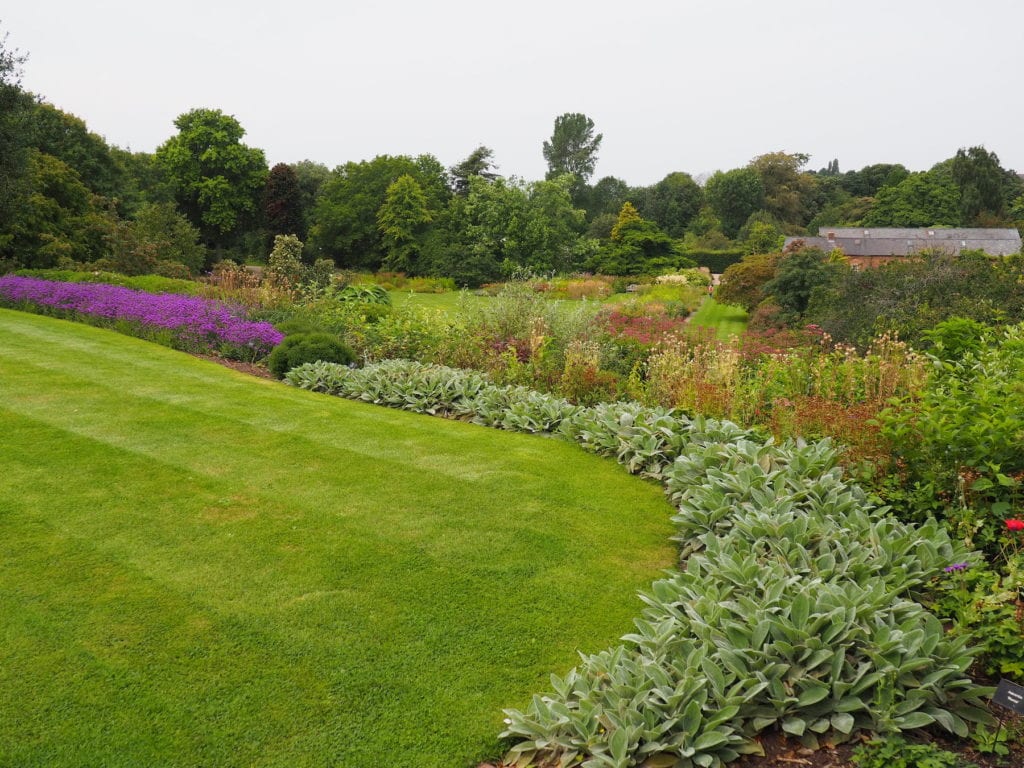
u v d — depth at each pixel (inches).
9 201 756.0
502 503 211.6
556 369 368.5
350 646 139.9
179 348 451.5
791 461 205.5
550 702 116.0
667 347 361.7
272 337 431.2
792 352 346.9
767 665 117.3
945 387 244.2
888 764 101.6
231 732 116.4
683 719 109.7
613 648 141.1
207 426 276.5
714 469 208.8
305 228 1831.9
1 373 345.4
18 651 135.0
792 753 107.9
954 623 135.9
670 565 178.9
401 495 215.0
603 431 268.5
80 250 975.6
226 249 1791.3
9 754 110.2
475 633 145.7
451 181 2065.7
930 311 430.3
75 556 171.5
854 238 1685.5
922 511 178.5
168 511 198.4
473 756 113.7
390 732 117.8
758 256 938.7
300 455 247.8
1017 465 166.1
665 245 1718.8
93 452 241.0
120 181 1337.4
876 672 113.7
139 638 140.3
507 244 1581.0
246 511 200.1
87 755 110.7
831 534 159.3
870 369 294.5
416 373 353.1
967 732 106.0
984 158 2197.3
